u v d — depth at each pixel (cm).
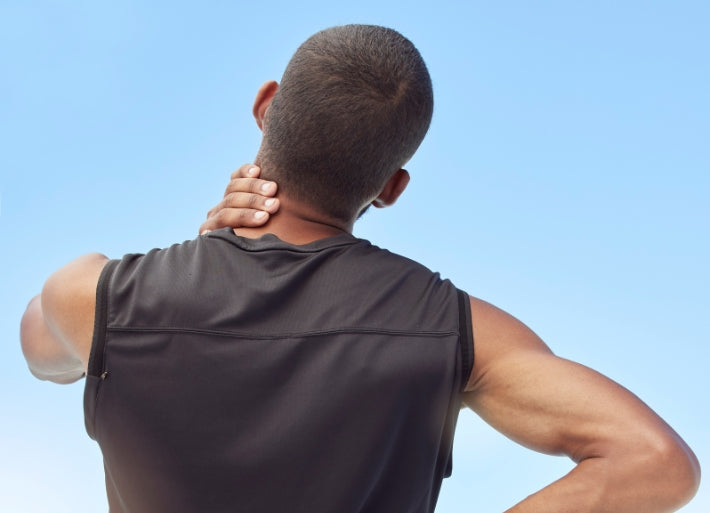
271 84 126
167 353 104
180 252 112
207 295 106
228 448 102
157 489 104
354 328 106
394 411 104
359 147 113
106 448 105
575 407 105
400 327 107
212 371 103
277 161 118
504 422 111
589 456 105
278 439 102
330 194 116
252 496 102
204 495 102
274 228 117
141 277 108
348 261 112
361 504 103
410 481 106
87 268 113
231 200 121
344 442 102
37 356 124
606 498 102
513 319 114
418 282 112
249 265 109
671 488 102
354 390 103
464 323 109
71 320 109
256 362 103
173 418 103
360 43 114
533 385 107
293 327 105
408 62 115
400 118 113
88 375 105
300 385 103
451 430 109
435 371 105
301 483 102
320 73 113
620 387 108
